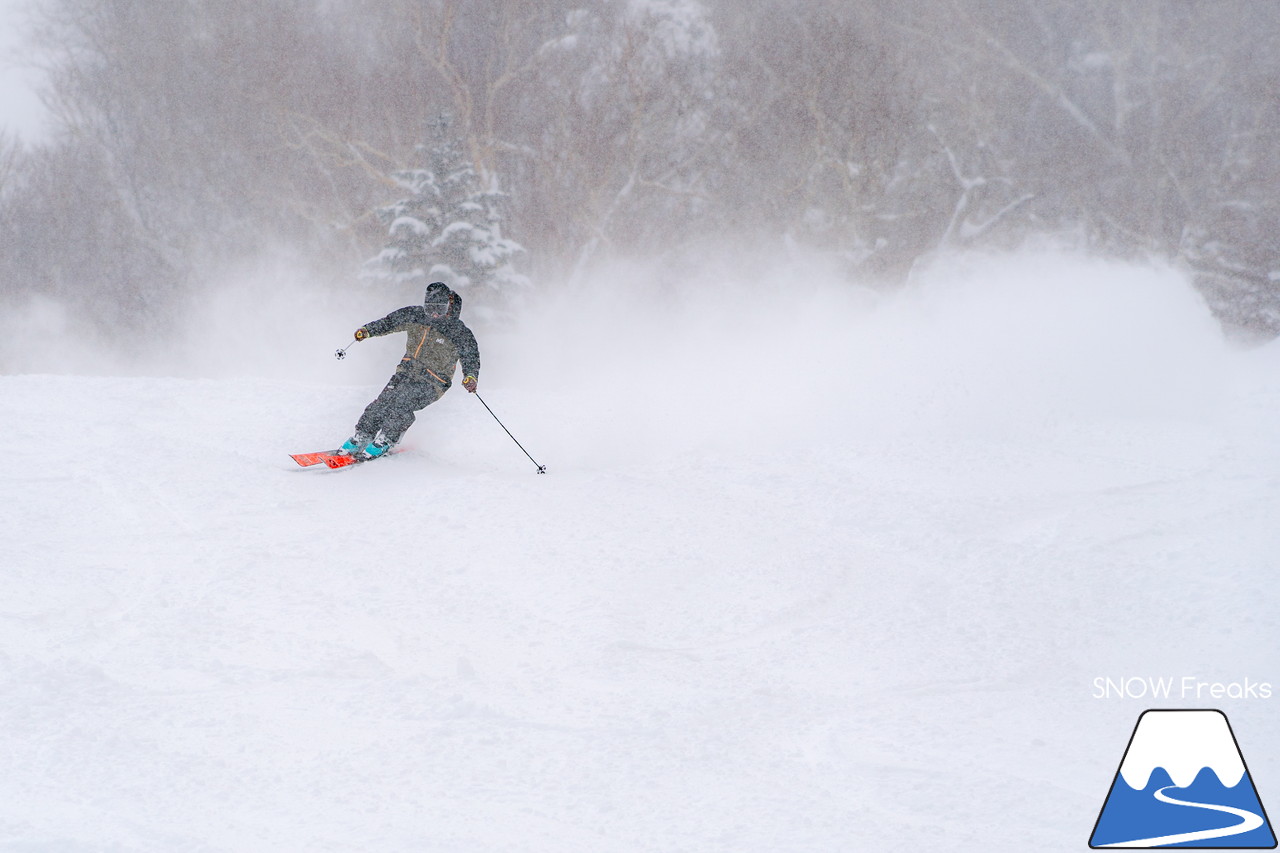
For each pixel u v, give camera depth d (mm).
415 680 4727
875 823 3580
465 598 5738
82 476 7539
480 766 3980
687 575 6109
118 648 4973
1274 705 4461
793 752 4121
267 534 6574
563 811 3666
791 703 4586
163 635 5113
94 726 4195
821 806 3695
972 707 4523
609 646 5145
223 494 7234
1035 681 4809
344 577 5918
